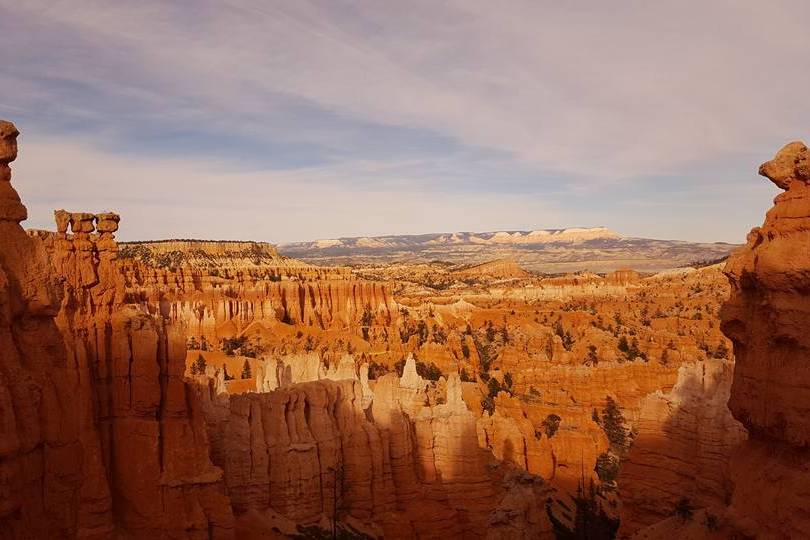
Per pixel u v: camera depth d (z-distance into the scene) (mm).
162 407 31219
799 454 18656
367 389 51438
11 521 17328
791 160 19500
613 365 87875
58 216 31281
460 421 44906
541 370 89625
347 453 41219
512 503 34750
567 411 74938
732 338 21016
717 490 32625
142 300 95188
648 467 36156
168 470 30750
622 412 76562
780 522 18609
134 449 30500
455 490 44125
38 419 18531
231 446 37656
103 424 30609
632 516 36375
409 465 43719
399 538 40781
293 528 36906
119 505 30500
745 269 20156
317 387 41281
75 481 19859
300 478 38656
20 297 18797
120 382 30828
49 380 19266
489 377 97938
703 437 33719
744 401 20266
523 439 57781
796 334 18219
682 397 36188
